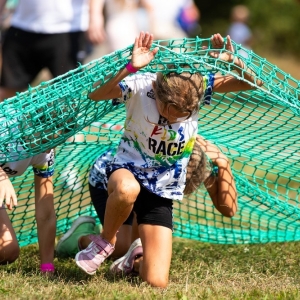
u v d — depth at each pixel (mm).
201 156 14758
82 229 16469
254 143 16250
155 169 14062
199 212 19406
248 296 12469
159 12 40375
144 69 13539
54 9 22891
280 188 22094
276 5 76250
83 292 12539
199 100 13438
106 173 14320
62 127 13875
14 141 13625
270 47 75625
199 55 13562
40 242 14773
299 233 17391
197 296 12398
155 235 13984
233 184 15695
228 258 16172
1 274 13953
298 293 12648
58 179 16844
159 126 13656
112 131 16219
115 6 37969
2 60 23734
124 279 13961
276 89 13547
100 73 13219
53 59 23281
